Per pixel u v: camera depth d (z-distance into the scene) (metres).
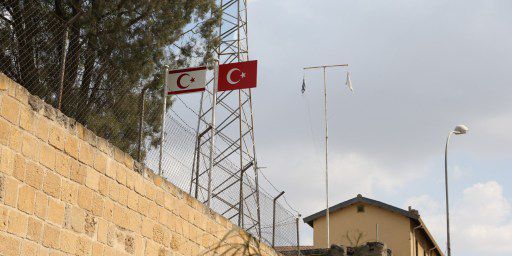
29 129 8.63
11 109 8.34
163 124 12.83
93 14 20.08
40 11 12.44
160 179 11.73
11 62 12.59
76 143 9.56
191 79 14.71
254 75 17.98
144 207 11.18
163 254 11.66
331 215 40.25
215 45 24.58
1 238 8.05
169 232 11.90
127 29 21.52
